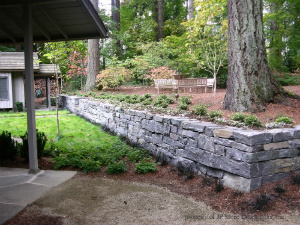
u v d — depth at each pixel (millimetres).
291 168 3811
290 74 13180
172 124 5109
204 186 3943
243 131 3662
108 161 5273
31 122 4484
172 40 16781
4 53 14180
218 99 7668
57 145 6664
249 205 3199
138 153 5793
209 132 4094
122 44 21250
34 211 3146
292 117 4984
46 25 5359
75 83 18000
